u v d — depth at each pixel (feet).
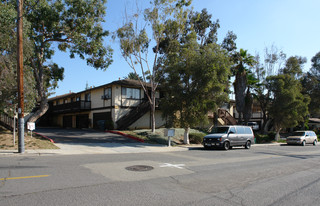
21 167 26.61
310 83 131.54
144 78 75.05
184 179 23.80
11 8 42.39
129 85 86.99
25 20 45.24
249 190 20.52
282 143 88.48
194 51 62.28
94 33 56.34
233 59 92.22
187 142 64.95
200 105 59.67
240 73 84.07
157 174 25.55
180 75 61.82
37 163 29.32
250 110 88.74
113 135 71.00
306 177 26.86
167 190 19.62
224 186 21.61
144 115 93.25
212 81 57.98
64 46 61.52
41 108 56.03
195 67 58.54
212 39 94.48
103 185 20.26
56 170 25.39
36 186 19.20
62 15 53.62
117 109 85.25
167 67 63.67
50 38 57.98
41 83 55.98
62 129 92.38
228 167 31.65
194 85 60.85
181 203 16.53
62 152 40.70
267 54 103.45
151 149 50.49
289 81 89.92
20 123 37.83
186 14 71.00
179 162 34.24
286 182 24.06
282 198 18.49
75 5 52.29
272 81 89.76
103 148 48.21
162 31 71.67
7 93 43.60
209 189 20.44
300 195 19.44
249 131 63.36
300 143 80.43
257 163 36.27
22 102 38.14
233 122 110.32
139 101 92.53
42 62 56.75
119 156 38.29
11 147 41.78
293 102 86.63
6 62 42.47
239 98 84.23
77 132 78.02
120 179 22.61
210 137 55.88
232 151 53.31
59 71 65.92
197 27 92.48
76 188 19.06
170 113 62.23
